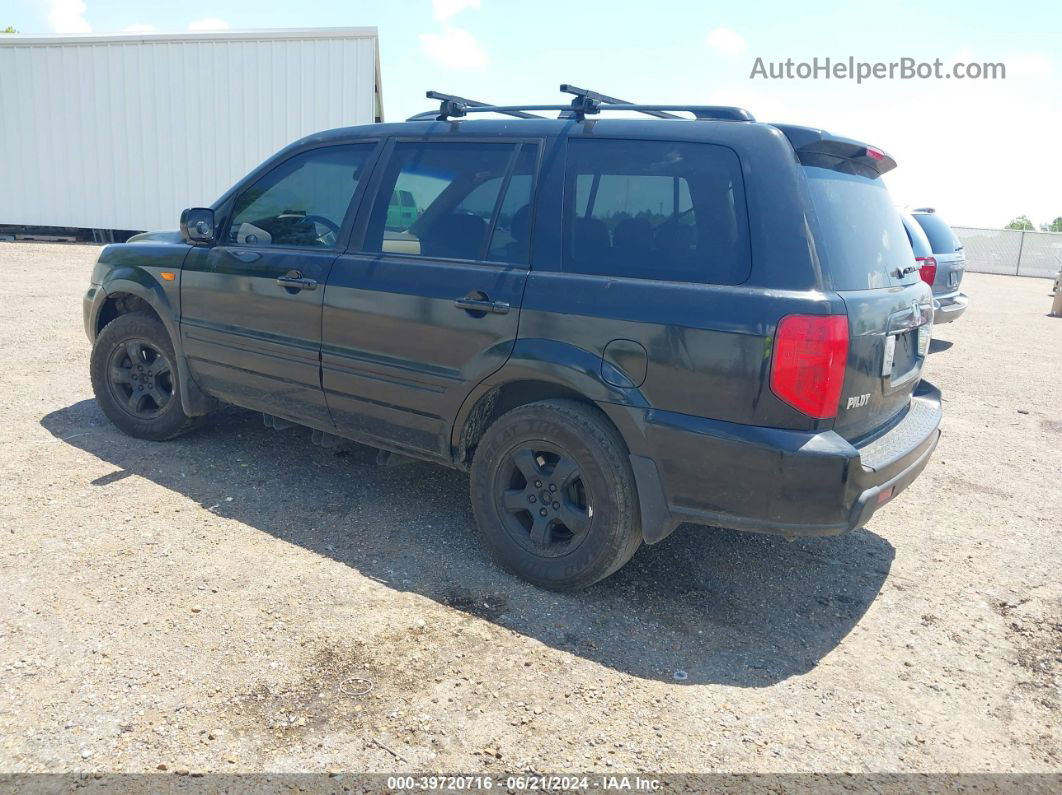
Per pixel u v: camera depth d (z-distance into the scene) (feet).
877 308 10.16
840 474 9.29
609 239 10.61
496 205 11.63
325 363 13.07
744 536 13.82
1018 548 13.97
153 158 61.57
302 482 14.80
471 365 11.37
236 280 14.10
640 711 8.86
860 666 10.09
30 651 9.12
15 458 14.96
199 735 7.99
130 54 60.29
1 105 62.08
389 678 9.11
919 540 14.17
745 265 9.61
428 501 14.34
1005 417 23.18
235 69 59.26
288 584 11.05
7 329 26.58
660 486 10.15
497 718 8.55
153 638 9.55
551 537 11.37
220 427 17.53
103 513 12.88
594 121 11.18
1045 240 84.74
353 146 13.47
